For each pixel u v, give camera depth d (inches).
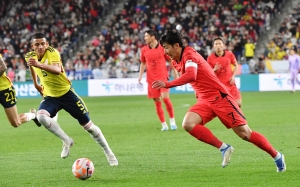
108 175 1002.1
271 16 4407.0
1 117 2452.0
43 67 1040.2
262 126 1752.0
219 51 1680.6
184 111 2447.1
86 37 4539.9
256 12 4382.4
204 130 958.4
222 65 1683.1
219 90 954.1
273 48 4001.0
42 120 1081.4
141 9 4613.7
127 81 3818.9
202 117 964.0
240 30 4247.0
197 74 949.2
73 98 1103.6
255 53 4210.1
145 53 1777.8
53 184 931.3
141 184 906.7
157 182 919.7
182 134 1612.9
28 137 1667.1
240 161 1112.8
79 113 1100.5
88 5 4736.7
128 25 4480.8
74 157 1240.2
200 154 1226.0
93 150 1348.4
